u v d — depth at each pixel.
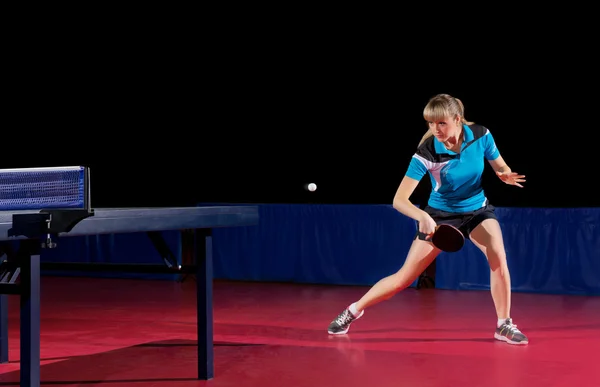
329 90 13.37
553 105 12.39
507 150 12.81
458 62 12.59
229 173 14.66
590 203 12.77
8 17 13.73
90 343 5.06
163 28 13.47
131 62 13.76
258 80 13.51
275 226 8.19
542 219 7.29
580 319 5.89
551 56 12.17
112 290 7.74
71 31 13.70
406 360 4.45
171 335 5.34
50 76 14.04
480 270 7.46
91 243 8.73
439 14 12.51
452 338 5.11
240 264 8.32
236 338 5.17
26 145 14.55
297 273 8.10
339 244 7.95
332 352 4.69
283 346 4.88
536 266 7.30
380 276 7.77
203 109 13.98
